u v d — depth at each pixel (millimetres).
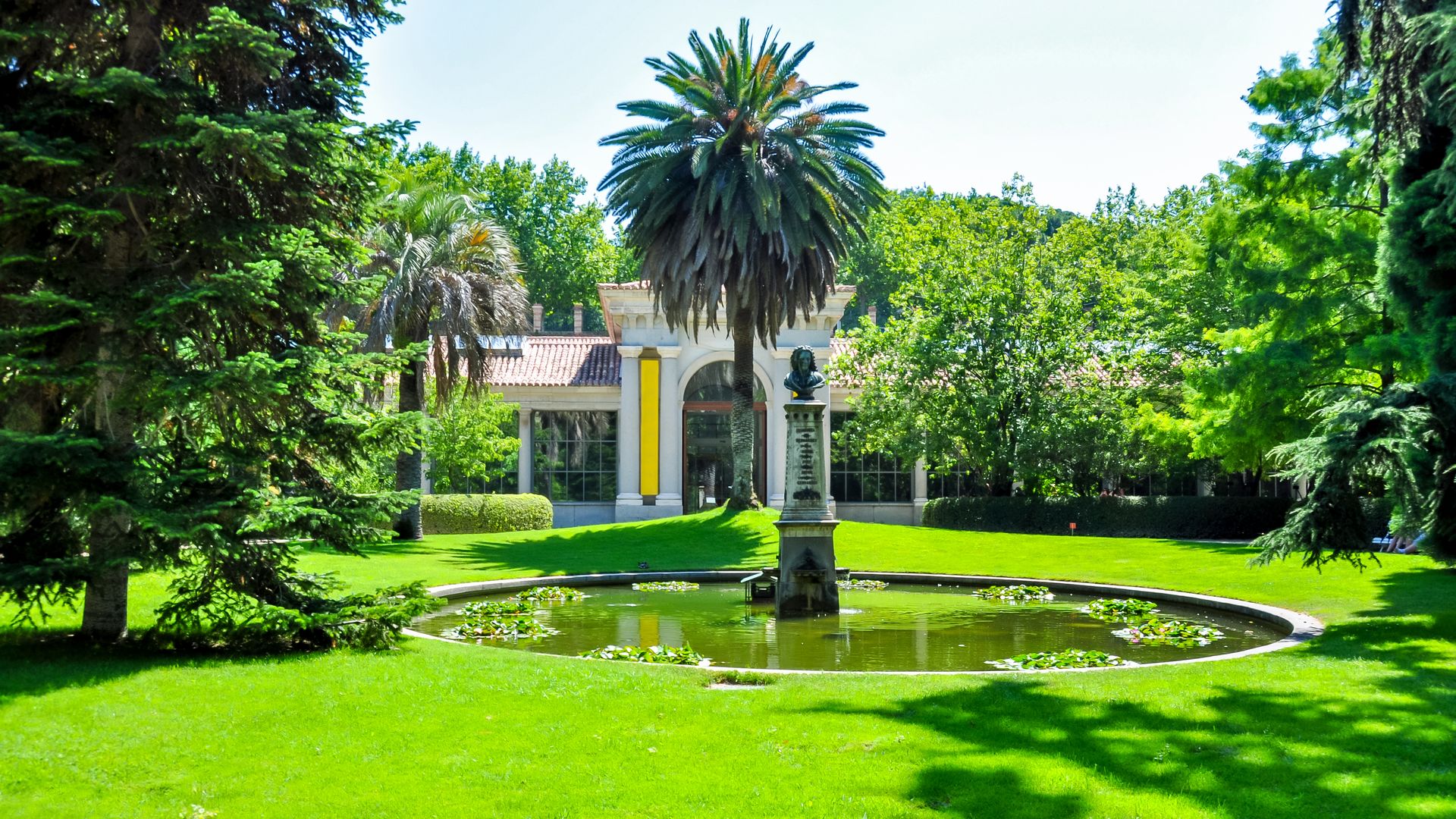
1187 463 36375
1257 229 24297
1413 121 12938
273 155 9117
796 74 29125
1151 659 11445
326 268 9797
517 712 7773
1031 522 33969
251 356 8883
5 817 5559
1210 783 5938
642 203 28875
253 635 10367
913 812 5508
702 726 7328
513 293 29094
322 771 6297
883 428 34375
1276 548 12219
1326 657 10125
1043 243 35469
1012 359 33031
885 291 64125
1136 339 36219
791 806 5617
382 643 10648
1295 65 23781
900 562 23172
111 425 9711
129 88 8859
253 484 9359
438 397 28312
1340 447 11859
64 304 8930
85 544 9898
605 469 40188
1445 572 17234
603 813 5547
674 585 20391
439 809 5621
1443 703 7879
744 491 30016
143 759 6512
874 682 9078
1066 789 5840
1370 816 5410
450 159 54125
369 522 10305
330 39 10797
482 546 26172
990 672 10234
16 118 8930
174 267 9758
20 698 7645
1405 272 14367
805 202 26984
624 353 38219
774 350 38062
